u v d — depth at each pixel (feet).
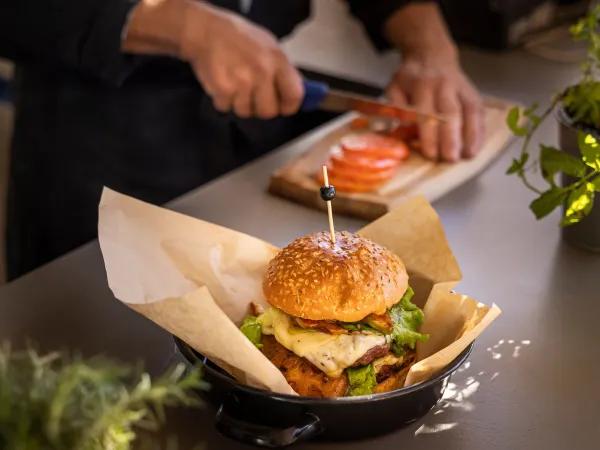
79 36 5.65
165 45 5.66
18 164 6.82
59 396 2.05
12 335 3.69
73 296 4.03
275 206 5.16
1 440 2.07
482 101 6.26
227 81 5.45
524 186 5.37
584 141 3.58
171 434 3.02
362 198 5.00
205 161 6.86
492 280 4.22
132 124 6.52
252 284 3.57
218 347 2.83
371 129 6.09
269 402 2.76
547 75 7.59
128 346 3.63
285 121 7.42
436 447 3.00
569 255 4.47
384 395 2.74
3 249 8.71
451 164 5.52
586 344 3.65
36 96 6.56
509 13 8.02
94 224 6.76
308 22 9.78
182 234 3.43
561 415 3.18
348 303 3.04
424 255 3.56
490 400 3.26
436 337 3.33
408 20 6.98
